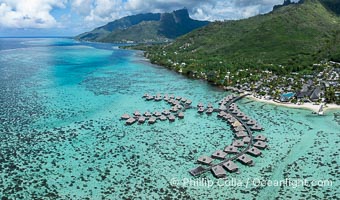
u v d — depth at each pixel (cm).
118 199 8100
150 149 11012
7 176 9081
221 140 11850
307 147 11238
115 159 10238
